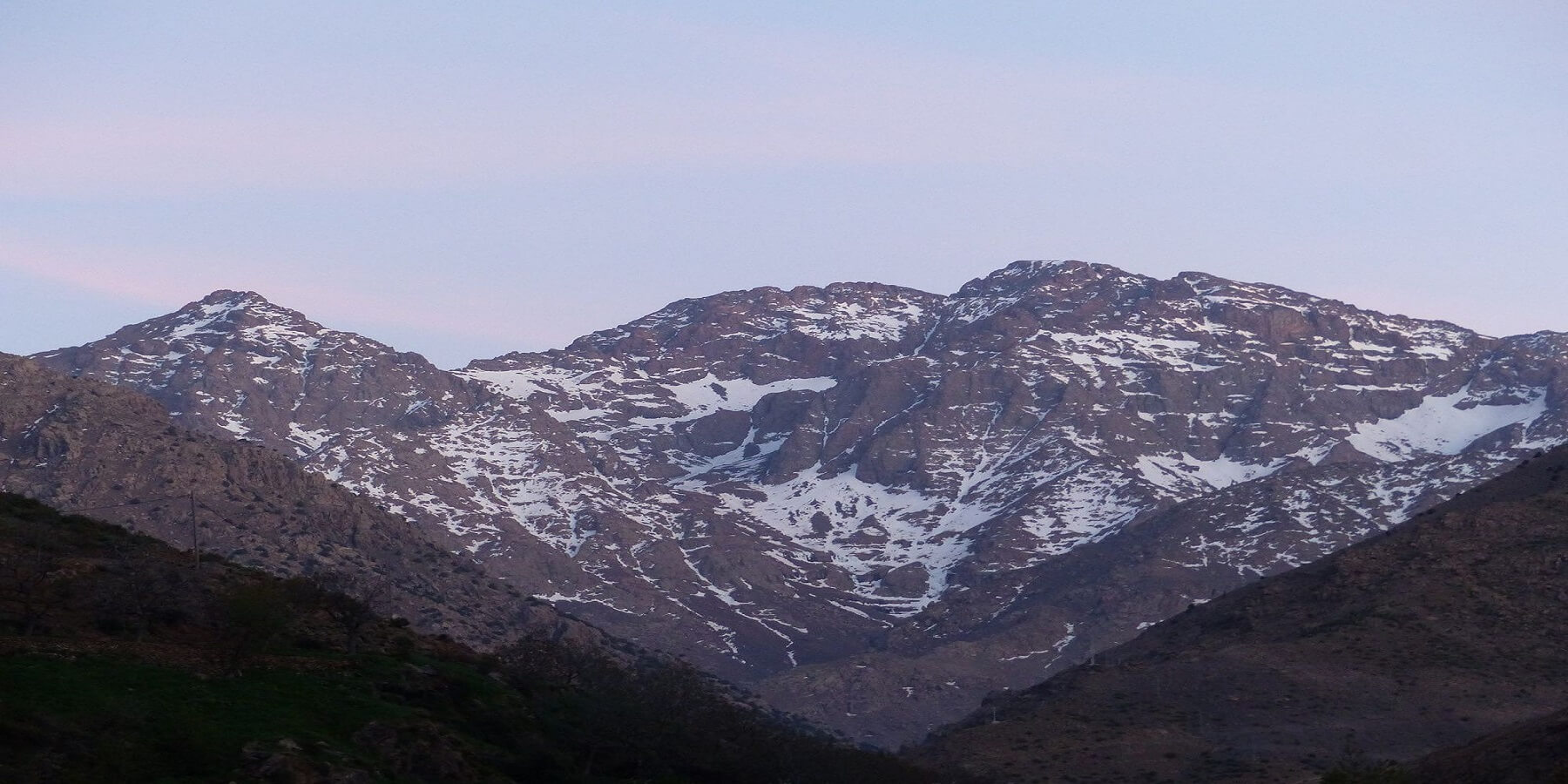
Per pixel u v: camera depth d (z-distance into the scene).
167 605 84.88
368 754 77.25
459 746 82.94
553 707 97.50
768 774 105.69
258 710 77.06
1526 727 113.44
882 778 117.56
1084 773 143.88
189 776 68.88
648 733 98.69
